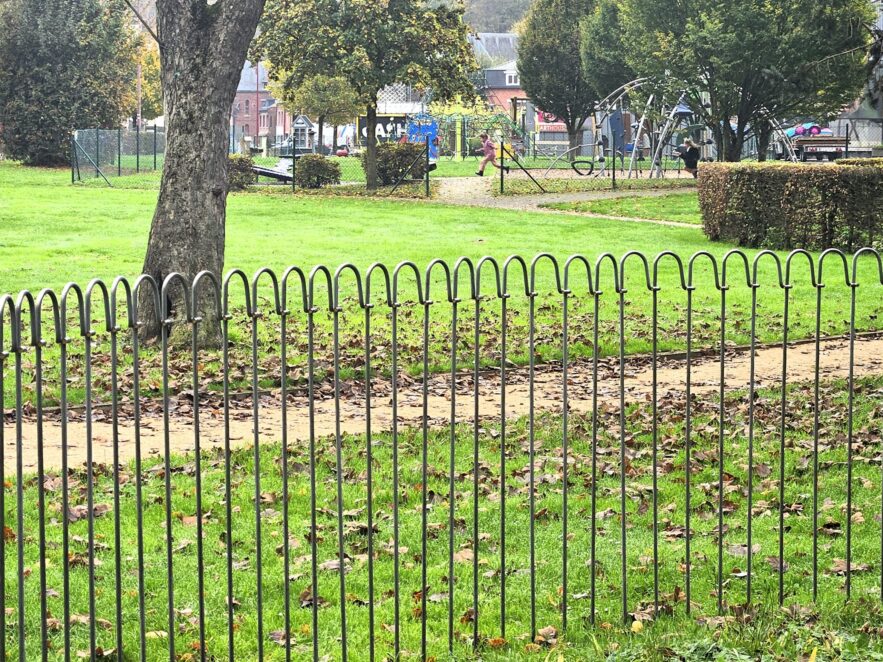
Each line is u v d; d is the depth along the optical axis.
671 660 5.29
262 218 30.16
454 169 56.72
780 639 5.47
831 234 23.22
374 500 7.70
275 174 43.19
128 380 11.20
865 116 44.97
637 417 10.05
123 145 52.69
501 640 5.49
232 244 23.86
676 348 13.58
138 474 4.56
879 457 8.80
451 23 40.62
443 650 5.49
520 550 6.87
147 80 75.69
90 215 29.83
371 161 40.97
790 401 10.73
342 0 39.28
